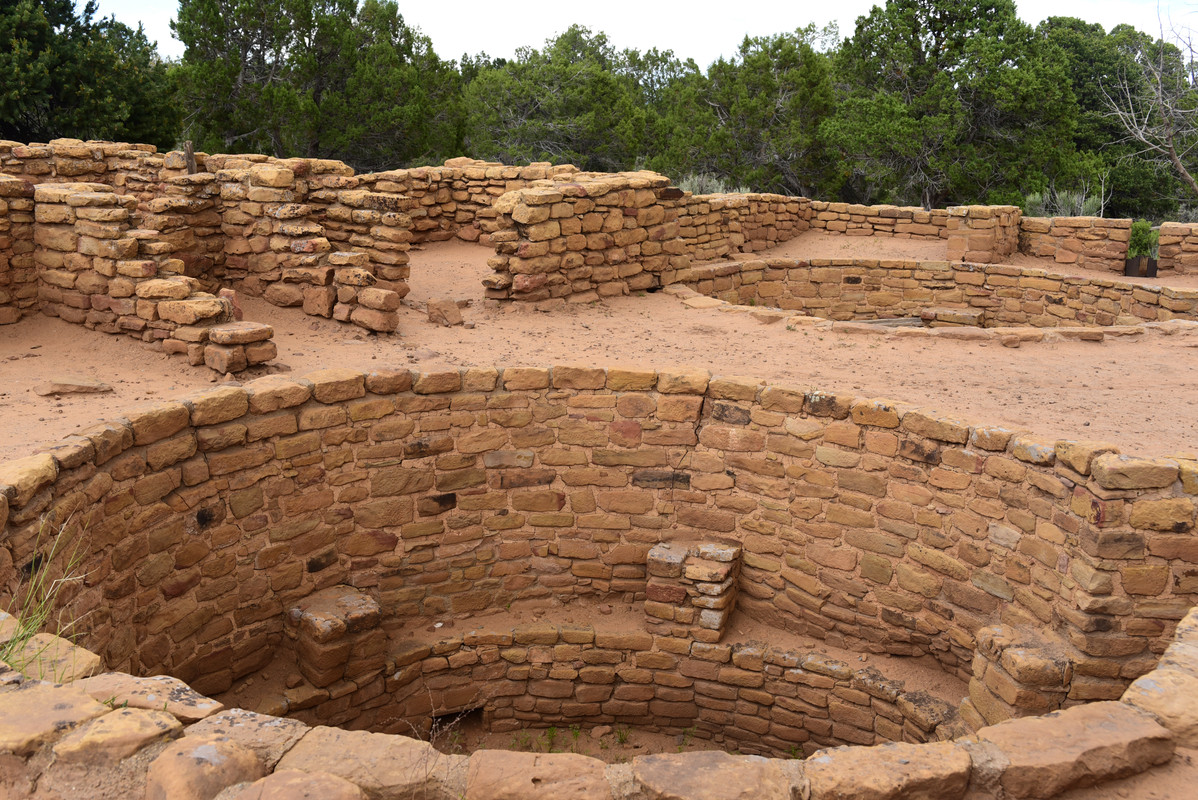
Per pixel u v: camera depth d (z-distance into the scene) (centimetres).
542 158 3256
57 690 349
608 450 956
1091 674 690
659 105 4438
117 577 693
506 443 949
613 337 1131
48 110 2472
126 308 945
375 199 1306
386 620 938
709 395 930
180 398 762
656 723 974
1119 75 3684
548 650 963
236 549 815
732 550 935
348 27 3041
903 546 851
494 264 1218
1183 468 666
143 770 317
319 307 1126
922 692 841
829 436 879
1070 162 2872
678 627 938
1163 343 1180
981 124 2944
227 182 1184
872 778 335
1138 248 2480
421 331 1117
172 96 2752
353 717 886
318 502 872
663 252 1408
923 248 1991
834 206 2119
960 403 890
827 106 3000
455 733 975
